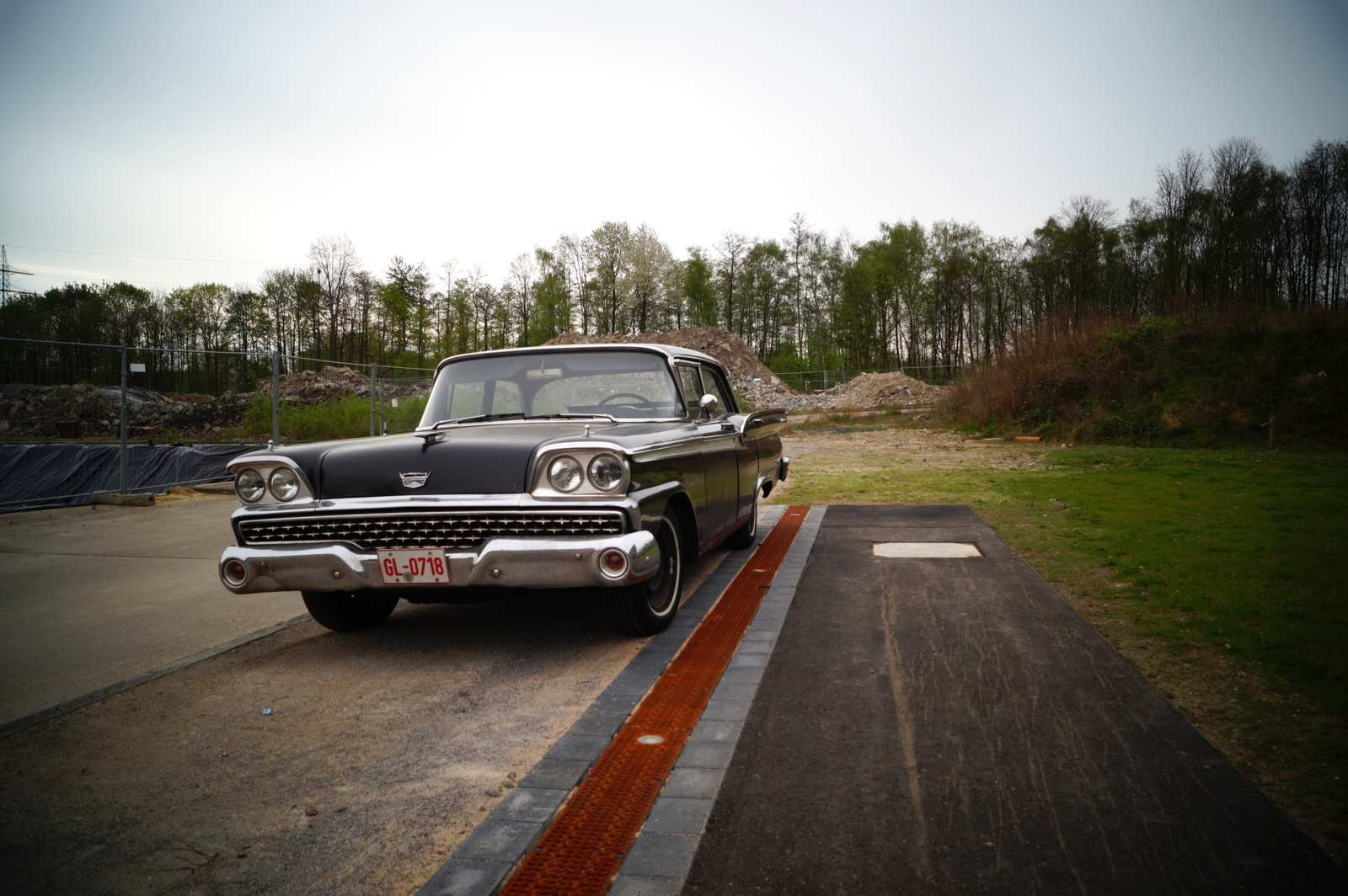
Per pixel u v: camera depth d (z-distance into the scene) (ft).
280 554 12.08
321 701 11.07
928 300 212.23
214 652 13.37
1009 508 26.30
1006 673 10.87
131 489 36.09
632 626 13.08
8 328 161.48
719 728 9.41
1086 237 152.15
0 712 11.00
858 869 6.36
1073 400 62.18
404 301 200.64
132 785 8.54
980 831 6.88
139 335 185.26
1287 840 6.57
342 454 12.53
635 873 6.42
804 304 225.35
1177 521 22.38
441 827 7.47
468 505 11.57
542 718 10.21
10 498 34.35
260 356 39.22
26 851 7.16
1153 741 8.59
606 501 11.46
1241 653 11.33
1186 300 65.46
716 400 17.19
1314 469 35.53
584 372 15.96
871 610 14.42
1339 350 53.67
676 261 218.38
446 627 14.80
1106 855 6.43
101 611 16.48
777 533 23.32
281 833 7.43
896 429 75.72
